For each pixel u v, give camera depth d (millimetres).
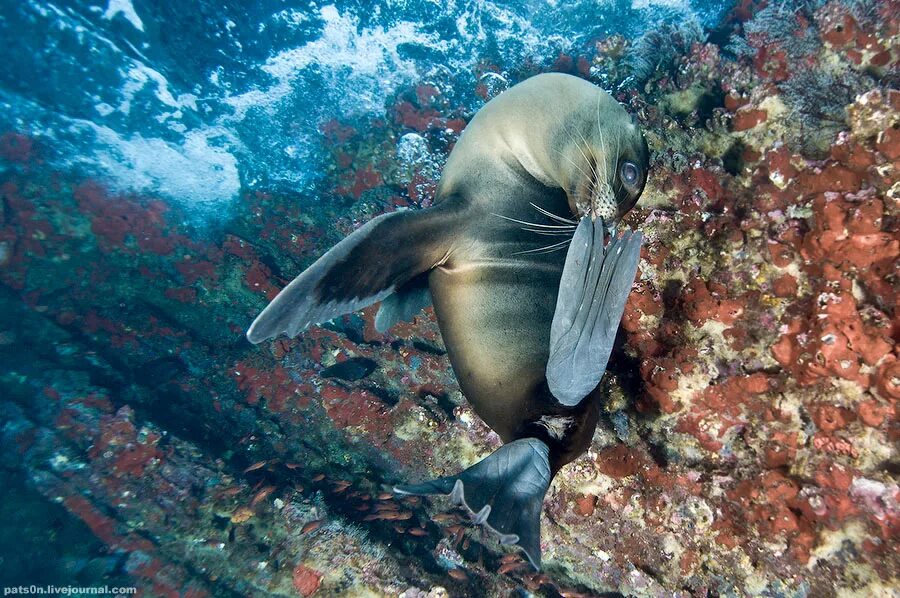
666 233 1139
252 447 1976
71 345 2283
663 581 1151
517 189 975
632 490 1145
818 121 1182
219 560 1565
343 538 1511
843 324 859
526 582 1378
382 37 2477
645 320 1136
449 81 2361
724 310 1032
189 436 1977
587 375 747
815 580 947
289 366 2090
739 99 1313
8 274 2479
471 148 991
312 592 1442
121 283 2525
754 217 1052
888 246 860
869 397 870
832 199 923
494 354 906
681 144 1344
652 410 1108
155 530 1657
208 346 2373
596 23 2295
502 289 919
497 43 2381
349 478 1780
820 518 922
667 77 1623
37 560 1634
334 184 2447
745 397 993
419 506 1685
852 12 1267
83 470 1799
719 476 1047
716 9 2168
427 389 1749
